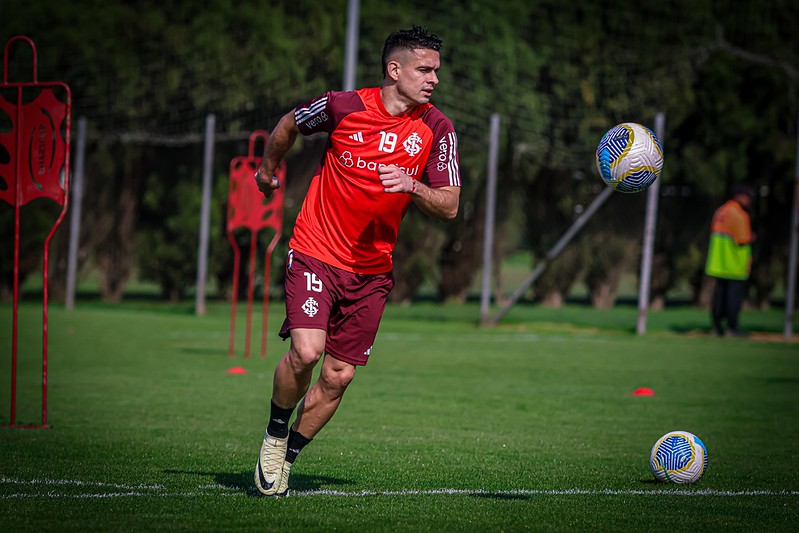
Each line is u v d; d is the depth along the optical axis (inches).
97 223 3312.0
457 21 3282.5
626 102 3344.0
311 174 3292.3
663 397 1433.3
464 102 3284.9
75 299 3486.7
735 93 3393.2
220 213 3299.7
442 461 900.6
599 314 3312.0
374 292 716.0
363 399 1337.4
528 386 1526.8
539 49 3344.0
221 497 720.3
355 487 773.9
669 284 3624.5
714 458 957.2
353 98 697.6
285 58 3250.5
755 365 1909.4
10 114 1016.9
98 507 680.4
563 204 3454.7
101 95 3272.6
